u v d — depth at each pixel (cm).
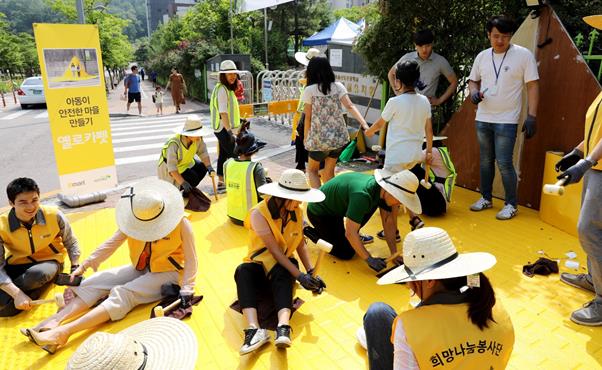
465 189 593
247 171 460
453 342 165
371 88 823
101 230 482
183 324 220
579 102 446
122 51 3603
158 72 3528
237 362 272
